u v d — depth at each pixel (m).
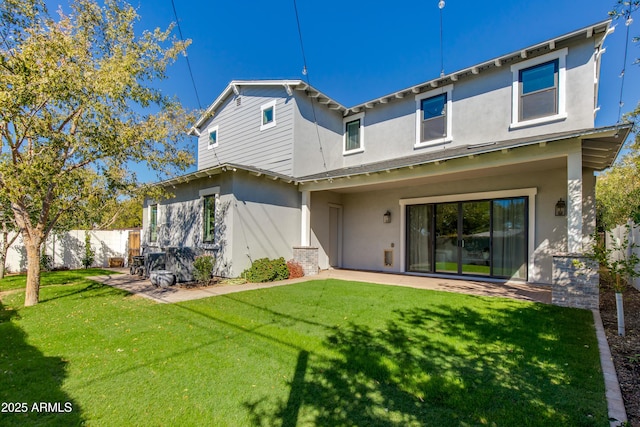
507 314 5.58
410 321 5.21
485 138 9.87
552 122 8.65
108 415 2.69
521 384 3.12
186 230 11.79
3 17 5.73
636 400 2.91
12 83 5.15
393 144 12.26
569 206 6.35
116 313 5.86
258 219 10.38
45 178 5.93
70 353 3.98
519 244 9.27
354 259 13.04
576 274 6.10
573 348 4.02
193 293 7.71
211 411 2.74
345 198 13.52
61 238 13.83
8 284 9.43
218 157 15.36
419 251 11.29
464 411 2.70
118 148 6.61
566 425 2.48
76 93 5.90
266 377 3.33
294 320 5.30
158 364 3.65
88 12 6.71
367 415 2.66
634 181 12.62
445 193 10.59
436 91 11.00
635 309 6.36
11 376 3.37
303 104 12.36
